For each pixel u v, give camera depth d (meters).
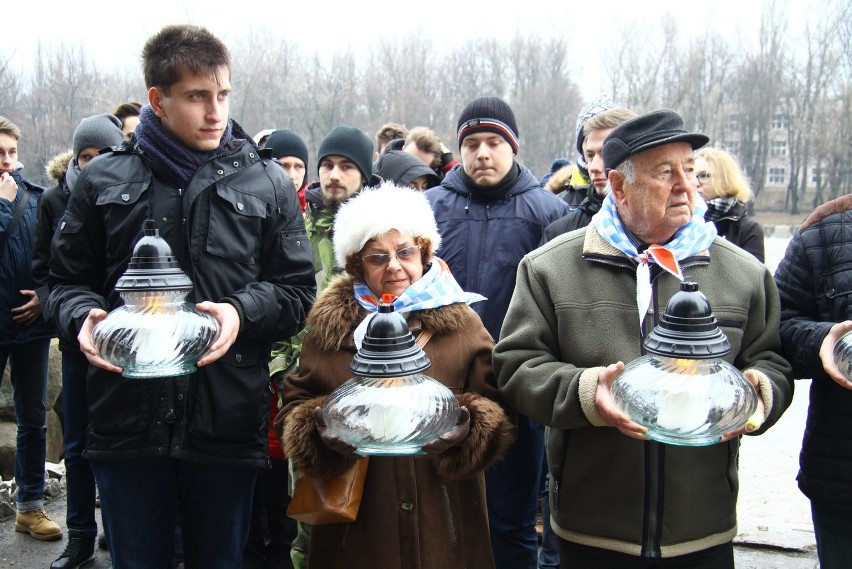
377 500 2.29
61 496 4.63
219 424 2.40
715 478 2.22
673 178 2.15
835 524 2.41
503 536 3.13
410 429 1.91
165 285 2.04
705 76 35.38
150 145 2.43
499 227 3.49
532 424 3.08
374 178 4.15
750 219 3.68
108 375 2.36
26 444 3.98
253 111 24.16
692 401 1.80
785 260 2.54
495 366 2.35
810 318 2.49
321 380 2.39
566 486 2.30
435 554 2.28
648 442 2.16
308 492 2.26
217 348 2.13
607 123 3.30
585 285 2.29
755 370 2.10
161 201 2.41
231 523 2.49
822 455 2.41
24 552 3.87
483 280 3.43
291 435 2.21
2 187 3.89
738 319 2.21
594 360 2.23
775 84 33.59
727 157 3.68
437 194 3.69
